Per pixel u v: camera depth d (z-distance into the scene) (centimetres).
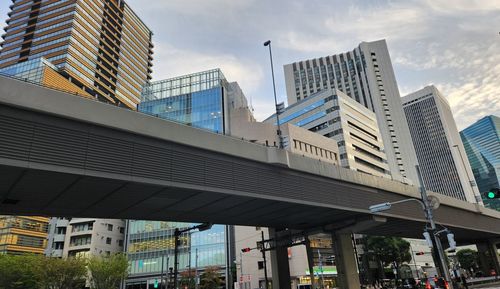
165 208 2566
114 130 1891
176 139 2102
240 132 9450
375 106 17338
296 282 7712
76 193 2072
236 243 8769
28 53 12838
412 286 4544
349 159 10619
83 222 9325
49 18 13188
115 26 15425
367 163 11575
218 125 9812
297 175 2856
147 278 9375
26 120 1639
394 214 3797
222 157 2356
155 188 2078
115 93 14425
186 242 9462
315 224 3794
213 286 8106
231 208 2758
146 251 9688
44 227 8844
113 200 2267
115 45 14962
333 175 3159
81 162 1750
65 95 1752
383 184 3756
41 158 1642
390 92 17938
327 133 11212
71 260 5797
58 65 12150
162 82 10981
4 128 1579
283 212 3084
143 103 10725
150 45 18150
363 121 12169
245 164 2488
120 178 1861
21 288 5594
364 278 7619
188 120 10138
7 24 14088
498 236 7369
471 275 12419
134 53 16375
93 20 13912
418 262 11531
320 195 2995
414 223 4366
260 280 8119
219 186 2277
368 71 17975
